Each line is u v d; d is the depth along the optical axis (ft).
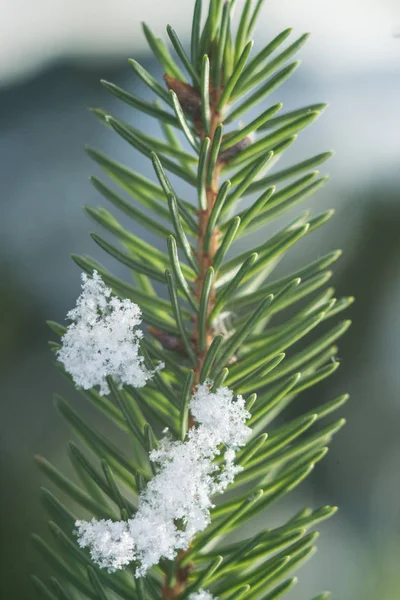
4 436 1.44
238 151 1.07
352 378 1.56
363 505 1.53
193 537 1.02
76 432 1.07
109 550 0.97
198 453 0.99
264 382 1.04
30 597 1.32
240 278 1.02
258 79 1.06
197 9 1.05
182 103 1.06
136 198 1.10
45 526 1.35
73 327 1.00
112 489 1.00
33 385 1.48
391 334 1.59
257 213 1.07
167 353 1.06
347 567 1.50
